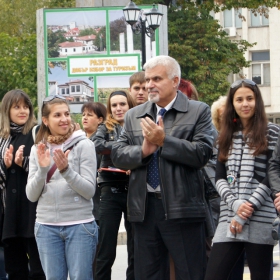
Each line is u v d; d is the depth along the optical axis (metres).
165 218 5.76
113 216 7.19
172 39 29.70
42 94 19.03
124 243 12.18
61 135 6.07
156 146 5.74
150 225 5.88
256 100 5.70
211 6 28.59
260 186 5.58
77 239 5.89
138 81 7.57
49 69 19.08
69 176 5.79
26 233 6.73
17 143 6.88
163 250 6.01
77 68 19.02
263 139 5.63
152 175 5.86
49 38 19.05
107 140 7.39
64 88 19.09
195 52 29.30
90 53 18.98
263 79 42.16
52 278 5.92
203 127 5.86
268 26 41.81
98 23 18.94
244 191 5.63
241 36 42.12
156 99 5.86
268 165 5.62
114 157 5.97
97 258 7.27
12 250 6.98
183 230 5.81
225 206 5.77
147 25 17.52
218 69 29.81
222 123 5.83
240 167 5.70
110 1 19.94
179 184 5.74
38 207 6.01
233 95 5.77
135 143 5.99
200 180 5.93
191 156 5.70
